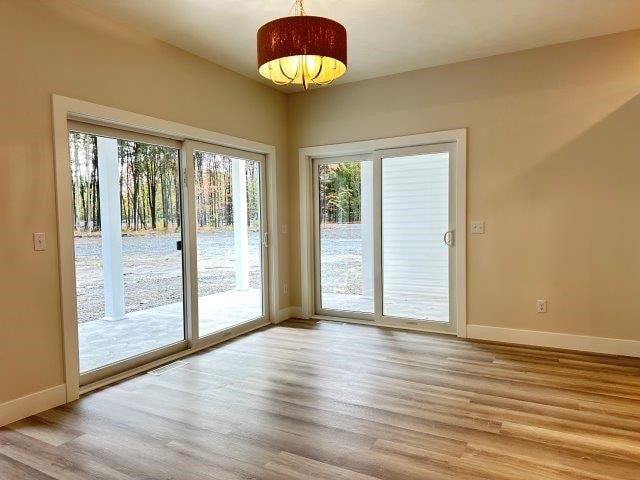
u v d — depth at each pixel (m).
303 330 4.66
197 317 4.04
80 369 3.19
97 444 2.34
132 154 3.55
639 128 3.56
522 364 3.48
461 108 4.20
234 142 4.35
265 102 4.80
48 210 2.82
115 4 2.95
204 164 4.16
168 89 3.63
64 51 2.89
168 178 3.84
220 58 3.98
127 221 3.54
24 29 2.69
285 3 2.96
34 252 2.75
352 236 5.05
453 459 2.13
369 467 2.08
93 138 3.27
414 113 4.43
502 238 4.09
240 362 3.65
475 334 4.25
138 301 3.65
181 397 2.94
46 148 2.80
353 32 3.48
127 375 3.37
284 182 5.15
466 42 3.72
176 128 3.70
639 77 3.54
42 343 2.80
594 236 3.74
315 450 2.24
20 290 2.69
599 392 2.91
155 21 3.23
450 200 4.39
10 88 2.62
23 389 2.70
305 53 2.14
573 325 3.86
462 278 4.26
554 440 2.30
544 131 3.88
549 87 3.84
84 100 3.01
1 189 2.59
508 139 4.02
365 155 4.89
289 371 3.41
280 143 5.06
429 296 4.57
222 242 4.42
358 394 2.94
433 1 2.99
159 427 2.52
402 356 3.73
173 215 3.89
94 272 3.33
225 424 2.54
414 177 4.56
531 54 3.88
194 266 4.00
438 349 3.91
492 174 4.10
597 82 3.67
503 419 2.54
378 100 4.61
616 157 3.64
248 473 2.04
